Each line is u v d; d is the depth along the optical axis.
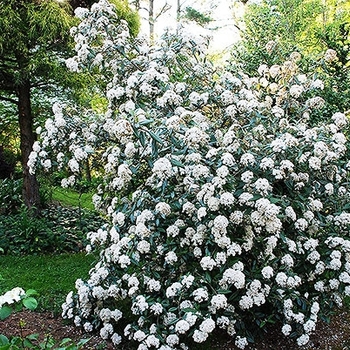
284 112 3.74
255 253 3.03
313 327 2.92
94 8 3.90
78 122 3.66
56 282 4.23
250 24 7.95
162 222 3.04
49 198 7.07
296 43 7.95
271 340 3.31
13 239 5.34
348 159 3.70
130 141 3.17
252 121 3.30
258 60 5.94
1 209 6.56
